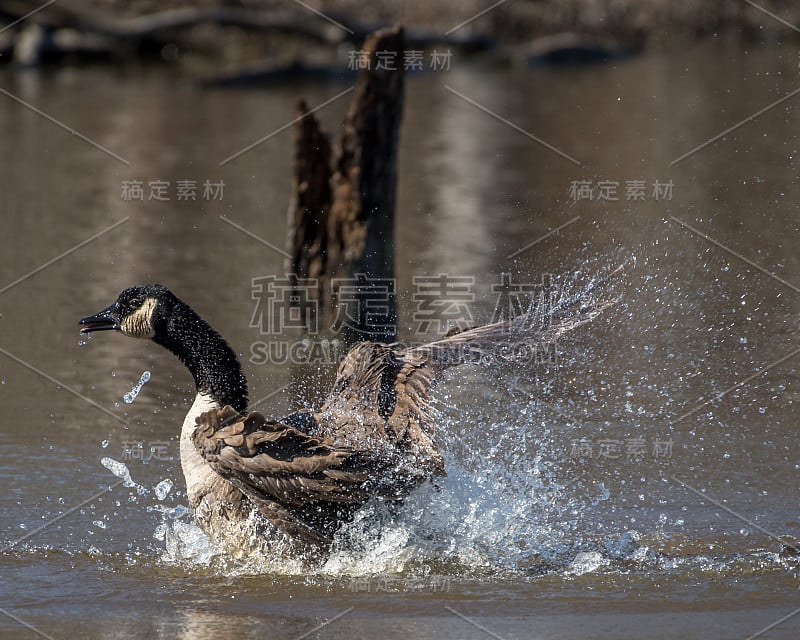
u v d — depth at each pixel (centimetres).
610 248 1661
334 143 1678
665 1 4006
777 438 1089
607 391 1213
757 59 3553
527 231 1809
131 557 862
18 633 714
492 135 2634
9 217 1958
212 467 791
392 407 852
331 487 786
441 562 849
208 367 885
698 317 1399
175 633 711
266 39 3706
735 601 764
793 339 1335
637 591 786
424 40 3569
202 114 2870
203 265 1683
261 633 711
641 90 3123
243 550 848
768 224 1791
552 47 3656
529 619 732
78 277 1628
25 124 2731
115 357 1352
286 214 1980
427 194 2102
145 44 3619
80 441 1101
